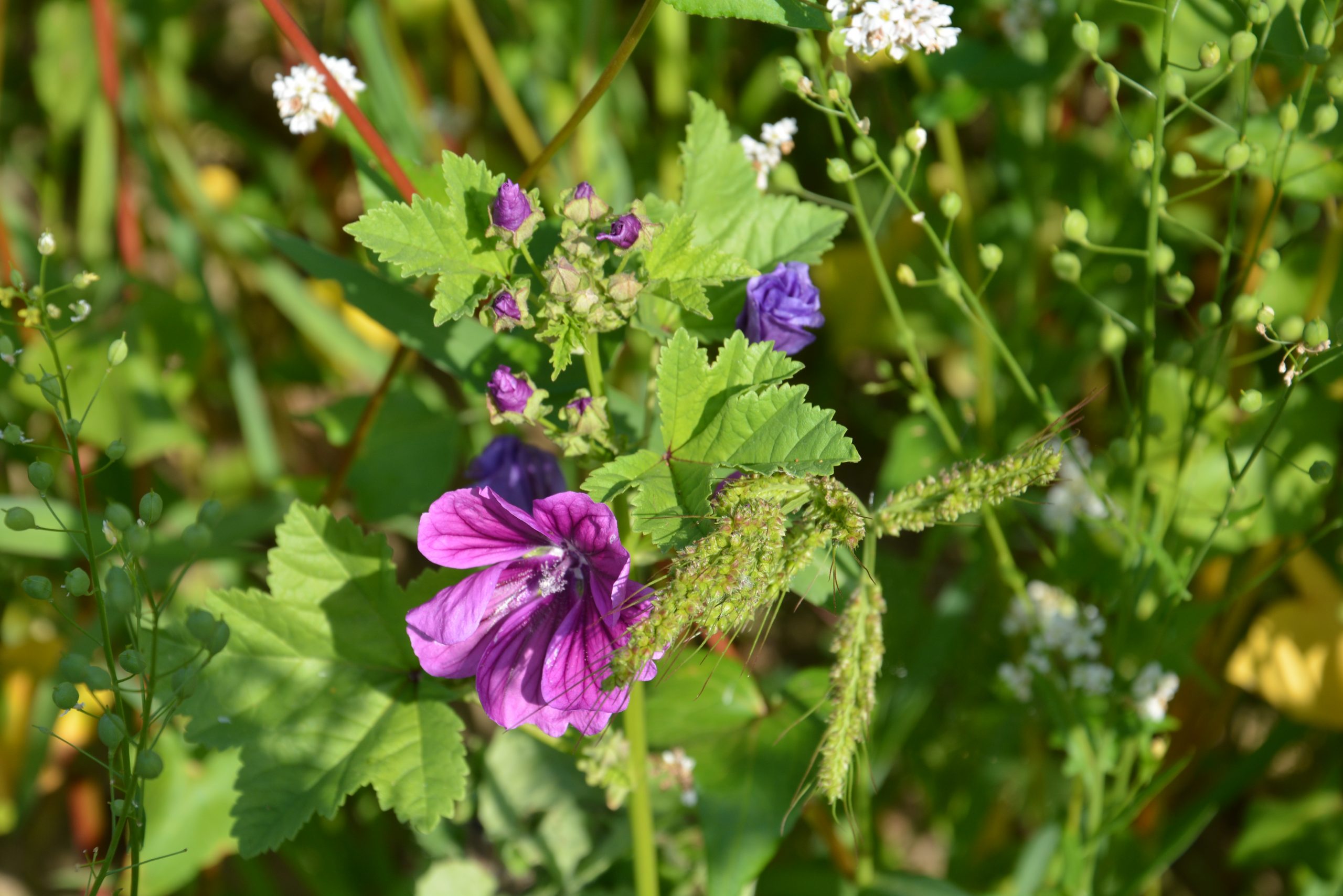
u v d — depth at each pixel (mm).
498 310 536
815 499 517
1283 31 652
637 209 542
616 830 658
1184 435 625
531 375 603
